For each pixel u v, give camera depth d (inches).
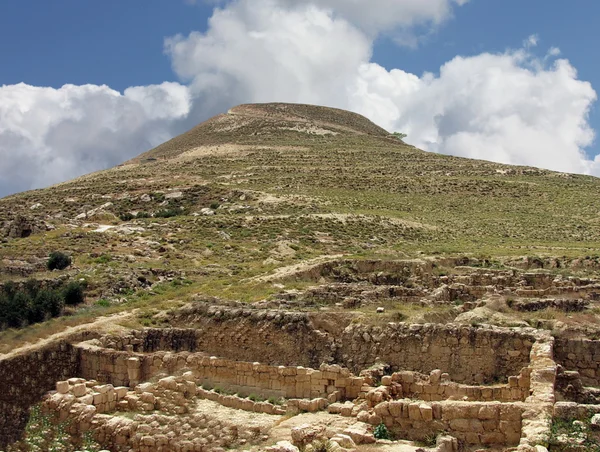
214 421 1080.8
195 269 2512.3
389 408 977.5
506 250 2940.5
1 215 3843.5
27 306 1867.6
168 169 6323.8
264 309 1526.8
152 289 2201.0
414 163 6363.2
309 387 1193.4
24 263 2442.2
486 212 4384.8
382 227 3663.9
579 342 1186.6
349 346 1325.0
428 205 4576.8
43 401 1214.3
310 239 3272.6
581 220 4104.3
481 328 1231.5
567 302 1539.1
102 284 2167.8
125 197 4626.0
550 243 3334.2
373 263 2397.9
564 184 5324.8
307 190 4909.0
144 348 1535.4
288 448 879.1
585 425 856.3
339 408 1076.5
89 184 5541.3
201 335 1521.9
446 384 1079.0
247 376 1251.2
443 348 1229.1
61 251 2664.9
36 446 1120.2
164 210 4256.9
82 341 1493.6
